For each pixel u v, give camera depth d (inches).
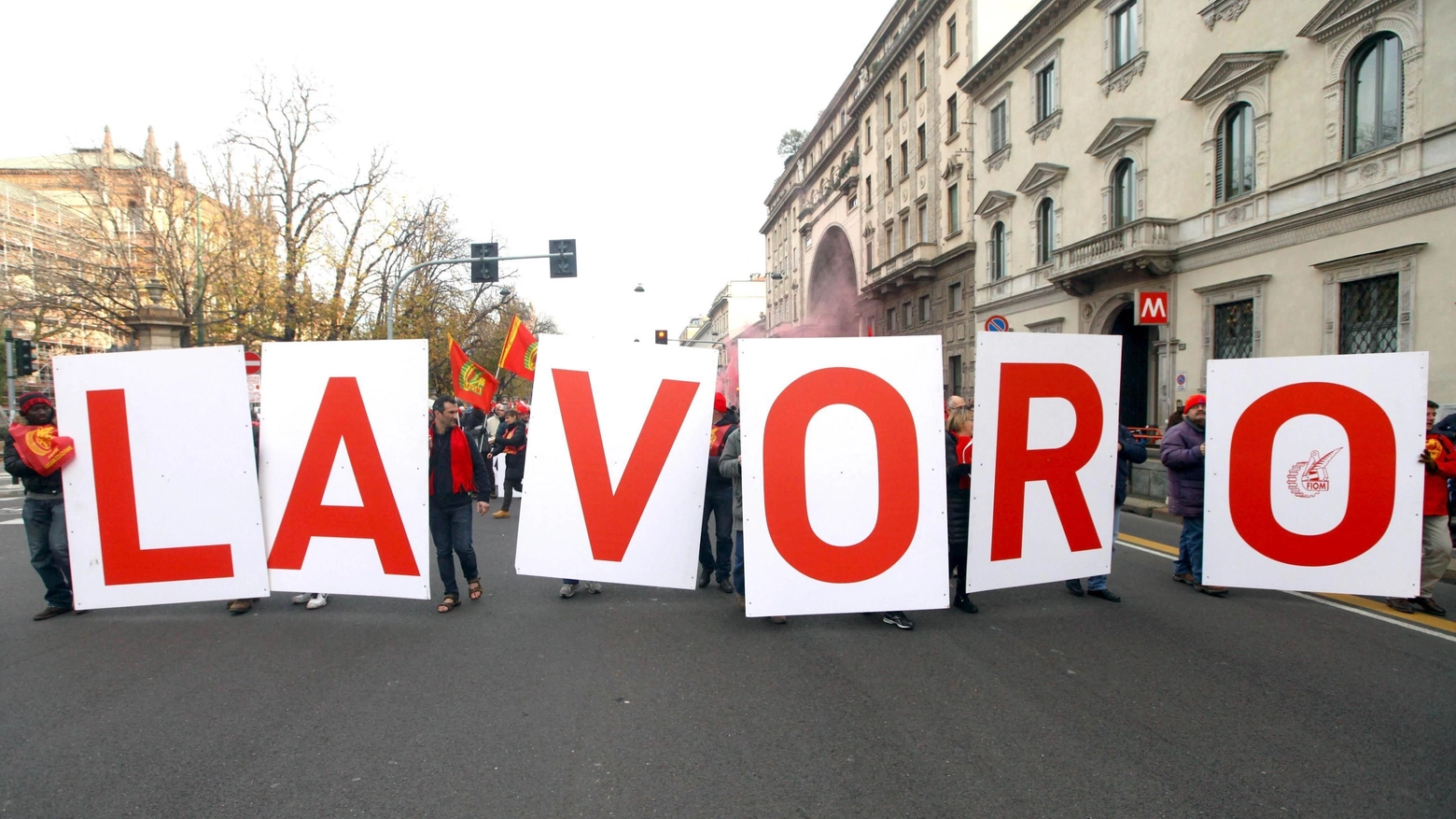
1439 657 186.4
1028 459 230.1
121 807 117.3
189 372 230.7
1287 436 239.3
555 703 158.4
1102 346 240.8
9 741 140.3
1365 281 593.6
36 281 967.0
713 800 119.2
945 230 1267.2
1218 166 721.6
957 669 179.3
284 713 153.1
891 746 138.1
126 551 229.3
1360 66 592.4
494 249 703.1
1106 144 854.5
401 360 232.2
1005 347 224.7
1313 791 121.6
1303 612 230.1
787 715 152.0
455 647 196.5
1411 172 546.6
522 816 114.5
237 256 996.6
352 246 1085.1
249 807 117.3
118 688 167.5
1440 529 231.0
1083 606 237.5
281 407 235.8
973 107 1155.9
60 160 1064.2
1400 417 230.2
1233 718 149.9
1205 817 114.0
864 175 1656.0
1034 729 144.9
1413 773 127.5
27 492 228.1
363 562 233.6
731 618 224.5
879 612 224.5
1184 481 258.8
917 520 218.4
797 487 214.1
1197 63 740.0
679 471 243.1
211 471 231.8
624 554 241.9
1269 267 669.3
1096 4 874.1
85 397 228.2
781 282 2453.2
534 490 239.9
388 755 134.5
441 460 234.4
